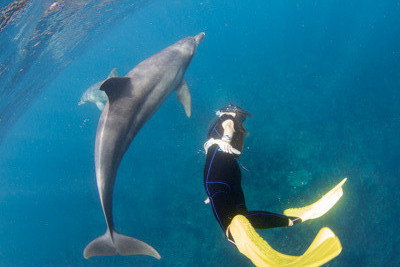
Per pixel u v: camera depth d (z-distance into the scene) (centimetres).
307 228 452
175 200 544
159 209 544
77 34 794
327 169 495
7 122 746
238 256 472
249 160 530
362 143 509
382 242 425
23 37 711
